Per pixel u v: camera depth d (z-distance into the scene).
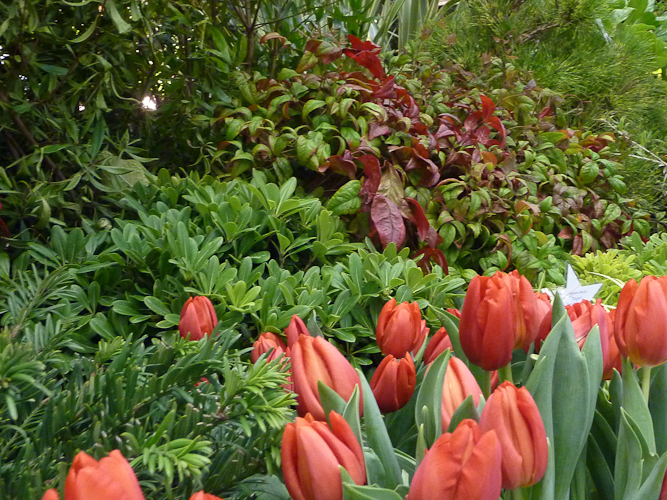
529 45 3.46
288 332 0.76
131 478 0.31
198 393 0.50
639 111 3.43
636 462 0.54
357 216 1.70
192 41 1.80
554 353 0.54
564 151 2.53
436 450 0.39
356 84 1.87
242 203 1.42
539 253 1.96
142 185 1.45
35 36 1.44
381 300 1.25
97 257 1.16
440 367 0.58
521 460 0.46
